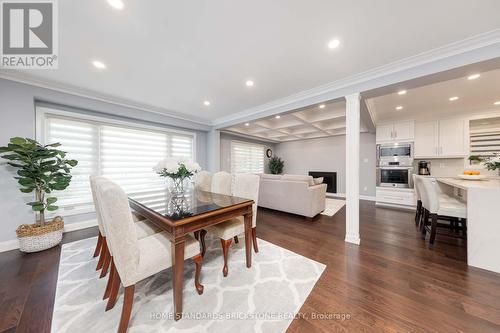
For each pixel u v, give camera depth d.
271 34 1.70
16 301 1.46
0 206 2.34
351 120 2.52
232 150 6.46
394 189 4.46
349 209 2.54
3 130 2.34
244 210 1.92
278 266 1.94
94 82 2.65
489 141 3.99
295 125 5.12
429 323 1.23
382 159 4.64
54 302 1.45
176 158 2.21
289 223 3.39
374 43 1.80
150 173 4.13
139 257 1.25
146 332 1.19
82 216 3.19
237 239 2.56
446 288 1.57
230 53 1.98
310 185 3.77
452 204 2.38
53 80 2.58
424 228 2.78
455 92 2.96
